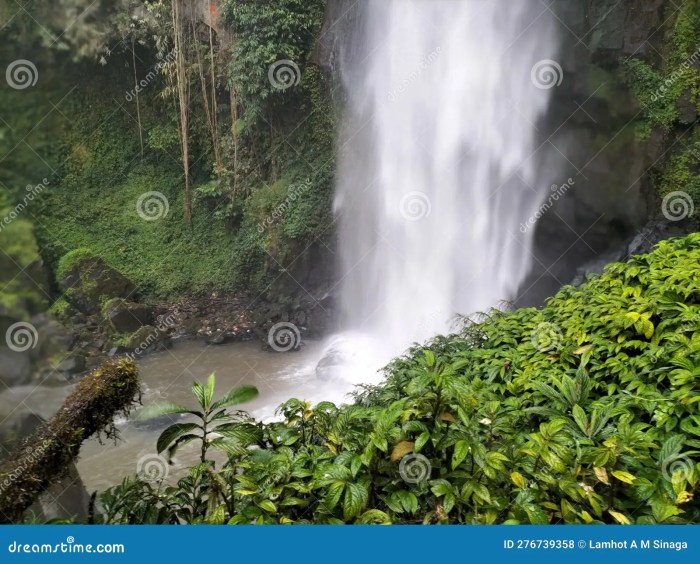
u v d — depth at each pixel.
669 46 11.48
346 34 16.30
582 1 12.30
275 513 2.32
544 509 2.31
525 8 13.32
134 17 18.00
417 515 2.39
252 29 16.03
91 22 17.80
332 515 2.32
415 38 15.39
